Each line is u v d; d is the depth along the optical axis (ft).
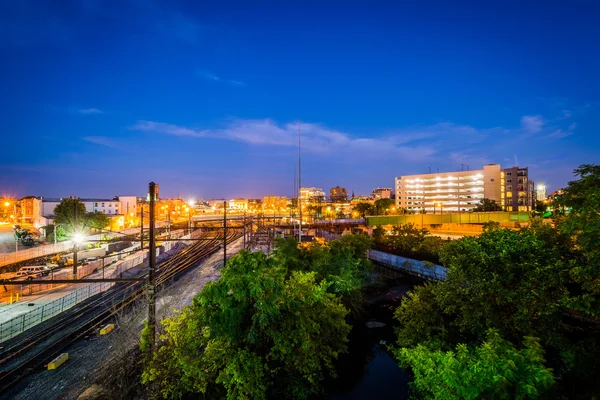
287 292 50.06
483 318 51.65
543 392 30.19
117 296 103.30
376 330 88.69
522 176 427.33
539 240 49.49
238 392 44.29
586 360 38.01
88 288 108.47
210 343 46.37
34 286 109.70
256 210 630.33
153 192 49.70
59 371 57.41
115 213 345.92
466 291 52.31
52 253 171.12
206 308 43.57
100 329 75.10
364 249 124.57
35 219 318.04
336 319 58.75
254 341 43.65
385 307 104.32
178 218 449.48
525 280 46.98
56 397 50.47
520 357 31.99
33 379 55.06
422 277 115.44
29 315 84.07
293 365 51.11
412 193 485.56
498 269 50.70
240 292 42.91
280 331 47.60
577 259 45.78
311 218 380.37
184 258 179.63
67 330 74.79
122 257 169.99
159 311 82.53
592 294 36.58
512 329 48.62
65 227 208.03
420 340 58.59
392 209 435.53
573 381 38.24
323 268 91.09
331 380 64.90
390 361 73.10
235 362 42.63
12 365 58.70
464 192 449.06
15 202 407.23
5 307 91.04
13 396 50.72
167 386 47.96
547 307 43.78
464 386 31.71
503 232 55.31
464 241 58.03
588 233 34.86
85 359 61.41
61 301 94.94
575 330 54.49
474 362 33.32
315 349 53.52
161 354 48.78
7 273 133.18
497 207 380.58
